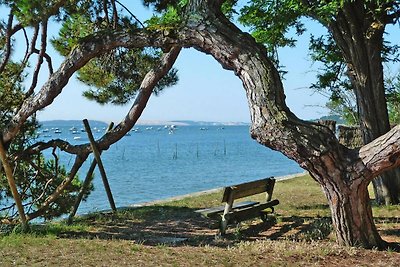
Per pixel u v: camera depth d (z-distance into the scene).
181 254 6.58
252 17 11.43
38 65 9.76
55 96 8.30
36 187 10.77
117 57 11.97
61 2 7.41
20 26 9.08
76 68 8.05
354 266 5.91
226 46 6.82
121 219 10.05
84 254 6.54
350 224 6.70
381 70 11.34
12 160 9.60
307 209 10.86
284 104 6.60
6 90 10.72
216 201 12.94
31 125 10.89
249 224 9.12
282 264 5.98
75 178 11.39
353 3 11.07
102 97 12.41
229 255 6.49
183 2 8.07
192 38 7.05
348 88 13.27
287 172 33.56
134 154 63.12
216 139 133.25
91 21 11.16
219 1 7.18
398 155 6.20
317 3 10.55
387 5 10.73
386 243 6.90
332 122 13.33
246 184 8.52
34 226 9.02
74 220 9.95
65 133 169.75
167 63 9.41
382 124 11.26
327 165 6.44
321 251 6.47
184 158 53.47
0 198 10.73
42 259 6.24
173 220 9.97
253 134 6.65
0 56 9.58
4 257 6.32
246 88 6.74
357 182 6.46
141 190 23.45
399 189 11.47
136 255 6.51
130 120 9.77
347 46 11.38
